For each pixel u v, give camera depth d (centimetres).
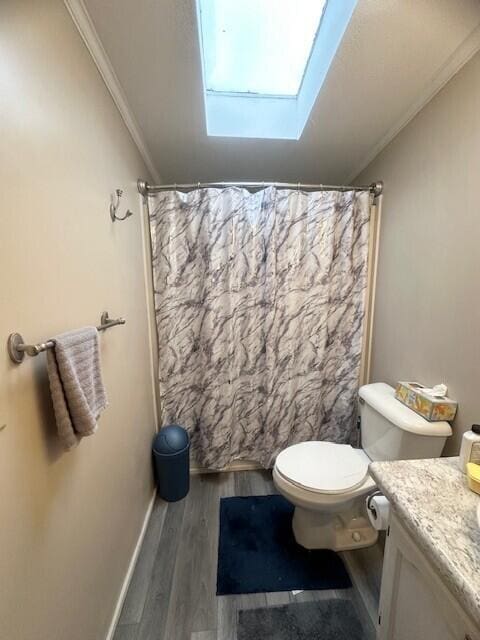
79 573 90
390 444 133
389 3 89
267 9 112
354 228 182
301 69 142
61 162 84
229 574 135
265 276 182
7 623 60
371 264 184
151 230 176
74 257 91
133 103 131
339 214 182
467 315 111
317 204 178
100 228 110
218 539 153
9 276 63
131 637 112
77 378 76
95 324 105
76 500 89
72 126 90
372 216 179
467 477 81
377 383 165
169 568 138
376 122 147
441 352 125
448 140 118
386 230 166
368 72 115
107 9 90
